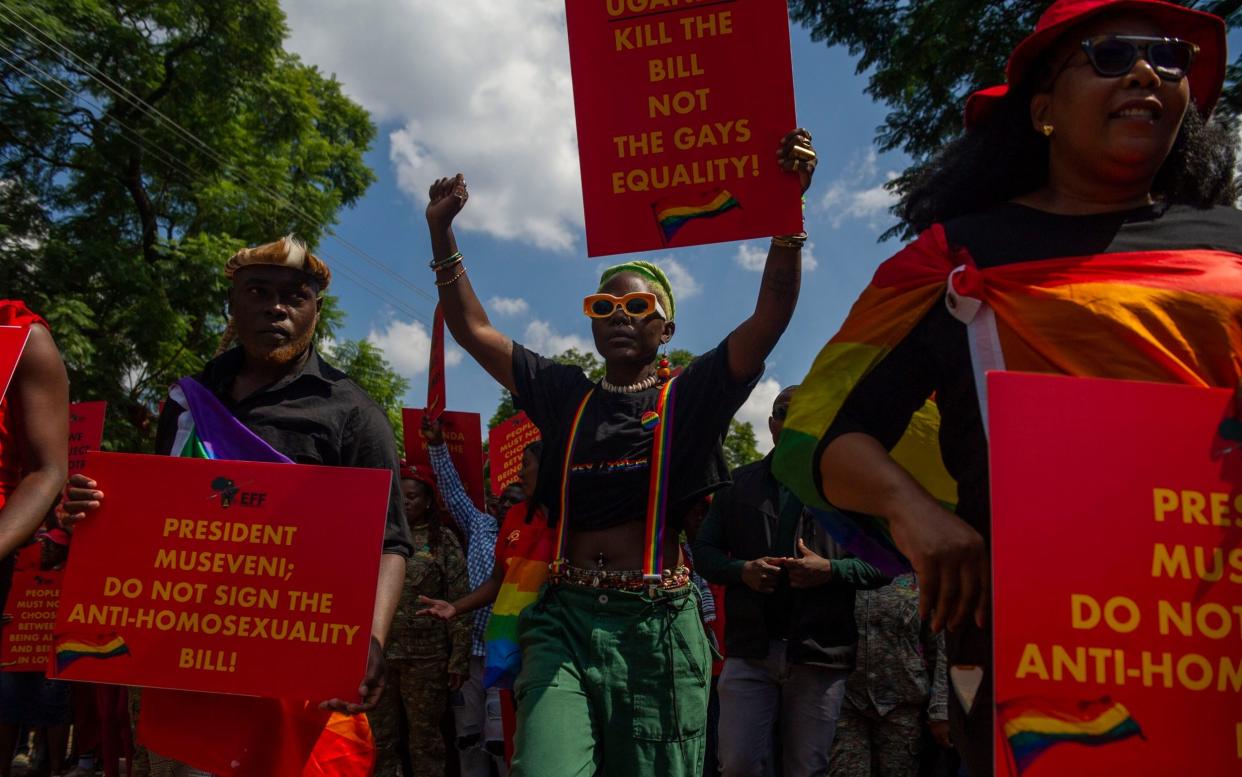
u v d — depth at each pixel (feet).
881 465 5.66
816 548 14.74
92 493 9.18
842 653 14.12
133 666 8.94
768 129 9.56
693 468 10.54
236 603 9.02
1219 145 6.69
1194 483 4.83
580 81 9.96
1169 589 4.74
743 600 14.60
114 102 60.18
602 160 9.84
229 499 9.18
